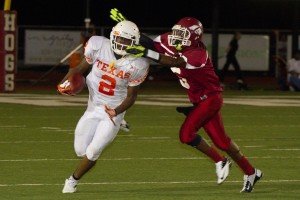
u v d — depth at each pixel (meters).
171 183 20.72
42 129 31.00
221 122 19.72
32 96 44.75
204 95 19.58
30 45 56.31
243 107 40.62
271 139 29.45
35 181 20.59
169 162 24.03
